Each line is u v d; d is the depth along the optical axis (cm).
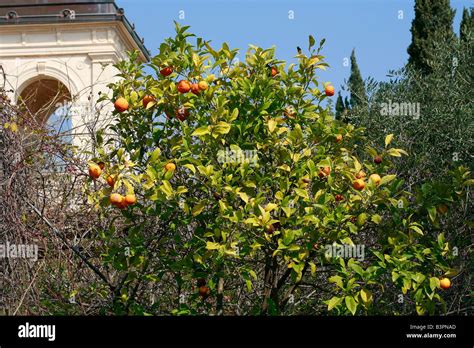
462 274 445
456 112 543
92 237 430
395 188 352
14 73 1202
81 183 451
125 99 390
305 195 343
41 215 389
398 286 392
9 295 384
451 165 534
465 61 588
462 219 444
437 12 900
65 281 423
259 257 428
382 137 572
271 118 374
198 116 368
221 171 343
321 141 376
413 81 626
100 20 1177
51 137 418
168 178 347
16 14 1196
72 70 1200
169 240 403
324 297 434
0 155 391
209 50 391
